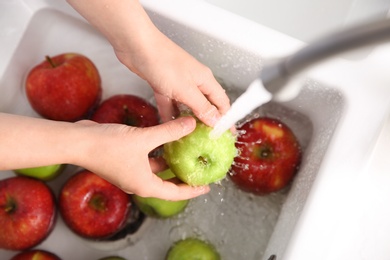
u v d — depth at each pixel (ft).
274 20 2.19
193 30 1.90
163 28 1.97
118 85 2.23
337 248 1.74
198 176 1.85
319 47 1.12
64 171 2.20
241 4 2.22
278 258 1.84
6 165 1.75
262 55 1.86
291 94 1.31
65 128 1.76
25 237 2.04
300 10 2.19
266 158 2.01
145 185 1.81
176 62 1.83
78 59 2.09
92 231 2.07
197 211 2.13
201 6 1.89
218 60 2.02
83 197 2.05
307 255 1.70
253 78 2.02
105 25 1.83
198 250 2.03
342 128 1.80
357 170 1.77
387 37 1.02
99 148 1.74
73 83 2.05
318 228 1.72
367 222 1.78
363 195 1.82
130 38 1.81
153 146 1.75
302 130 2.08
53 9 2.13
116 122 2.10
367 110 1.81
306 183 1.91
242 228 2.09
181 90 1.83
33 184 2.06
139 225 2.15
